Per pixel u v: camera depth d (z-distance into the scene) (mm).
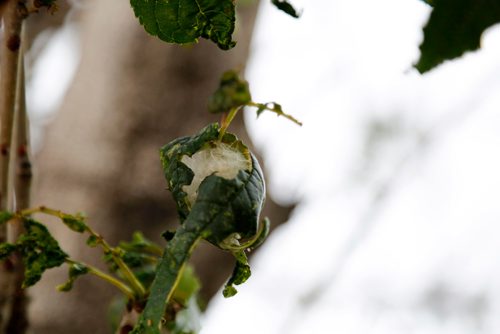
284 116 619
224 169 630
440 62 614
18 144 743
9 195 715
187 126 1262
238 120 1221
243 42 1316
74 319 1132
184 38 642
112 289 1158
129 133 1243
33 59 1547
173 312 760
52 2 679
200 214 623
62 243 1173
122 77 1263
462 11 607
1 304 727
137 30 1282
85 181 1225
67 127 1285
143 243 773
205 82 1265
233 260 1207
